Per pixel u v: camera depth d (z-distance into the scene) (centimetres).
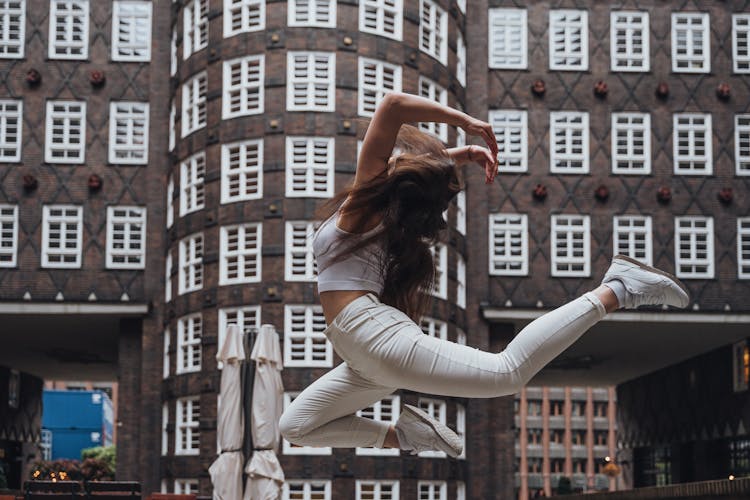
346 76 3250
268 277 3169
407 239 334
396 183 333
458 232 3528
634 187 3756
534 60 3819
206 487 3166
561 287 3700
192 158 3425
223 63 3331
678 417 4522
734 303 3691
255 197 3219
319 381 351
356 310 326
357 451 3122
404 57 3334
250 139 3256
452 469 3325
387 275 342
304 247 3181
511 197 3741
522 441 11581
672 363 4575
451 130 3588
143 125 3728
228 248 3256
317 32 3259
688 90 3803
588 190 3756
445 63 3544
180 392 3338
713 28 3828
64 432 8144
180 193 3469
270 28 3281
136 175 3697
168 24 3772
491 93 3797
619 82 3809
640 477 5109
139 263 3656
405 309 347
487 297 3678
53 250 3628
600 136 3781
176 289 3438
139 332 3638
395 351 318
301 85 3256
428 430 353
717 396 4147
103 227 3659
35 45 3728
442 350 318
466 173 3731
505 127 3784
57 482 2092
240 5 3338
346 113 3238
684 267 3725
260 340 2120
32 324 3794
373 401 355
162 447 3478
